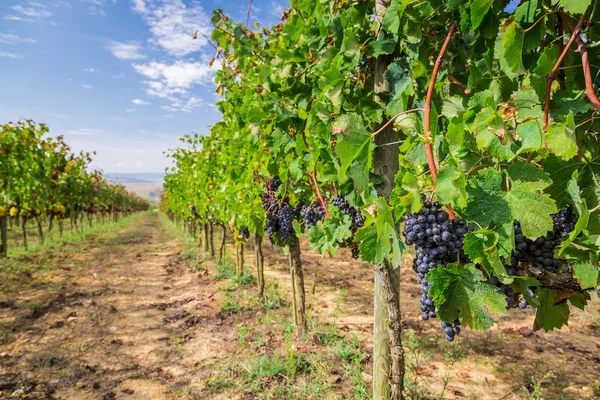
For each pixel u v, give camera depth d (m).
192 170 12.12
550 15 1.58
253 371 4.25
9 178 11.46
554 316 1.65
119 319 6.45
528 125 1.37
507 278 1.32
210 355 4.89
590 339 4.98
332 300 6.83
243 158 5.99
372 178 2.34
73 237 17.16
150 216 57.97
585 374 4.09
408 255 10.16
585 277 1.32
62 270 10.26
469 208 1.34
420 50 2.06
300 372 4.20
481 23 1.60
